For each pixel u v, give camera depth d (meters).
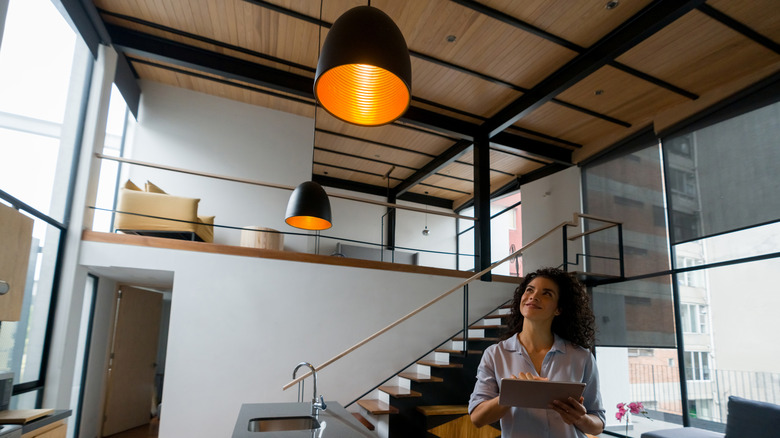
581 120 6.29
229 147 6.37
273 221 6.39
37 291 3.84
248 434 2.04
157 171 5.97
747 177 4.84
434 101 5.95
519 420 1.53
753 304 5.18
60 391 4.05
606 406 6.32
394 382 5.26
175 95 6.23
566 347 1.65
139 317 6.21
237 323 4.77
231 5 4.43
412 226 10.26
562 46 4.73
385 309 5.42
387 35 1.79
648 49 4.67
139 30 4.92
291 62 5.39
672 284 5.51
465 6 4.21
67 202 4.31
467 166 8.66
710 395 5.17
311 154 6.80
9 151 3.21
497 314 5.92
